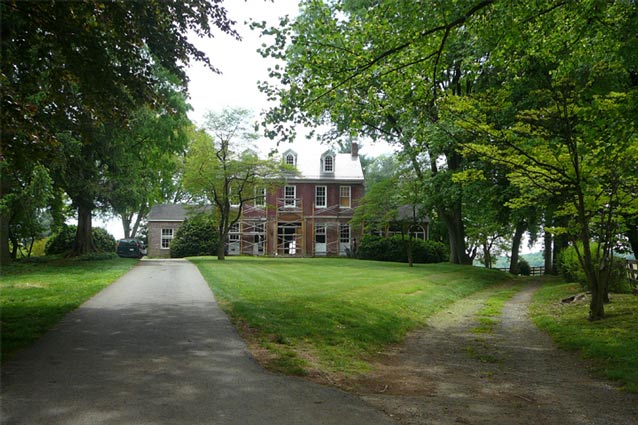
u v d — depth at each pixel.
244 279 19.56
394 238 43.19
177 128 29.67
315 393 6.43
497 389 7.61
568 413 6.42
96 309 11.83
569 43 11.76
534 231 40.91
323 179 49.12
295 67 12.34
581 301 17.66
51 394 5.77
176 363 7.30
